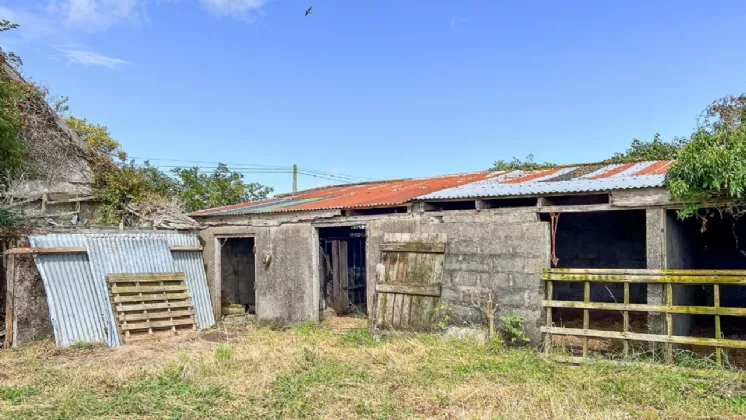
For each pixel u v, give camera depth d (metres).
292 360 7.80
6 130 11.42
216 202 19.70
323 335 9.83
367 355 7.98
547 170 11.66
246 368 7.55
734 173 6.49
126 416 5.84
